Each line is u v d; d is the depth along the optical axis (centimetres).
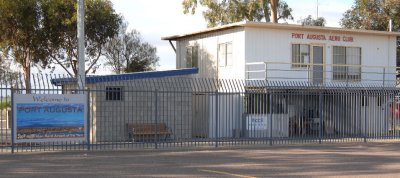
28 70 3412
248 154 1769
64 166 1424
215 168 1405
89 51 3681
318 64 2614
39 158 1598
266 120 2286
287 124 2412
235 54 2597
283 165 1478
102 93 2228
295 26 2602
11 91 1686
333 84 2706
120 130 2236
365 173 1331
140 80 2306
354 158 1666
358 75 2805
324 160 1605
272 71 2578
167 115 2361
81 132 1783
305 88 2475
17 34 3284
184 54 3011
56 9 3253
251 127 2266
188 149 1900
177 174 1287
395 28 4003
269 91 2345
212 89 2377
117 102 2259
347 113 2452
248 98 2345
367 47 2844
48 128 1730
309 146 2073
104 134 2220
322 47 2723
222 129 2438
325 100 2447
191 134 2430
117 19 3656
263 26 2553
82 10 1986
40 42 3350
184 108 2412
